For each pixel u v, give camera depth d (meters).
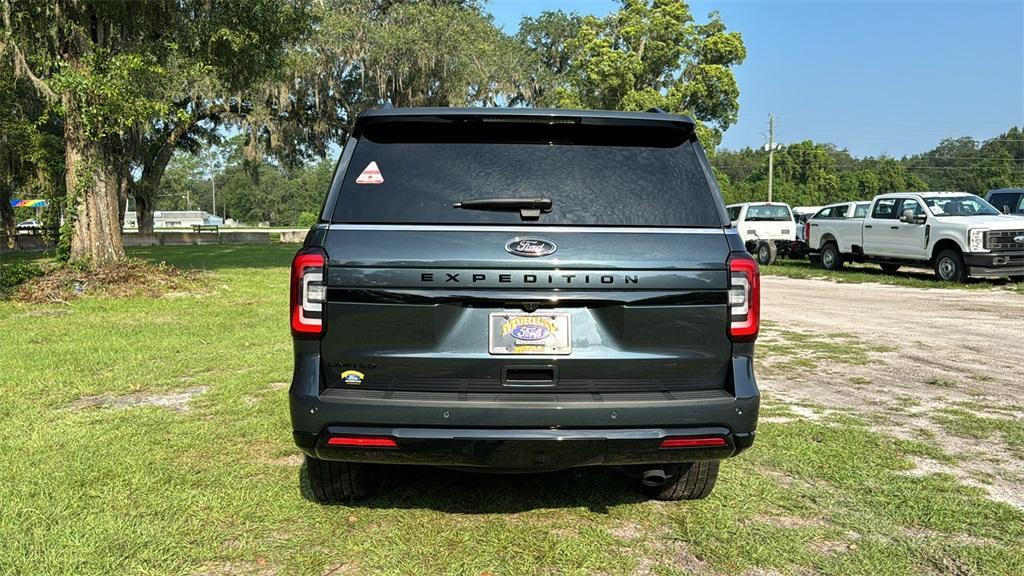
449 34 31.08
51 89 13.29
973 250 15.19
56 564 2.97
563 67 46.28
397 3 33.19
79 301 12.17
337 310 2.98
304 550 3.16
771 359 7.61
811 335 9.18
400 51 30.67
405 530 3.36
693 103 39.97
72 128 14.00
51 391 5.95
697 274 3.03
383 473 4.02
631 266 3.00
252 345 8.17
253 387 6.10
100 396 5.88
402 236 3.01
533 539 3.27
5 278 13.12
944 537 3.30
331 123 34.25
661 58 39.09
